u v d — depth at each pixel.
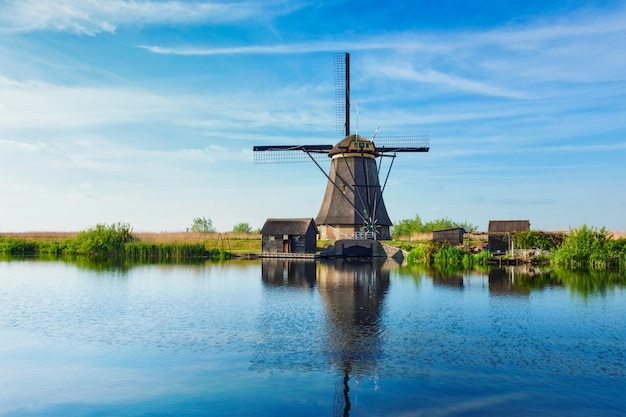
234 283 30.84
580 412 10.26
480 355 14.15
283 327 17.80
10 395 11.32
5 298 24.45
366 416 10.08
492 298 24.09
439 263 47.22
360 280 32.28
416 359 13.80
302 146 64.25
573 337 16.17
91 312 20.75
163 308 21.67
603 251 41.91
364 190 62.47
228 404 10.73
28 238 70.69
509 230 59.94
